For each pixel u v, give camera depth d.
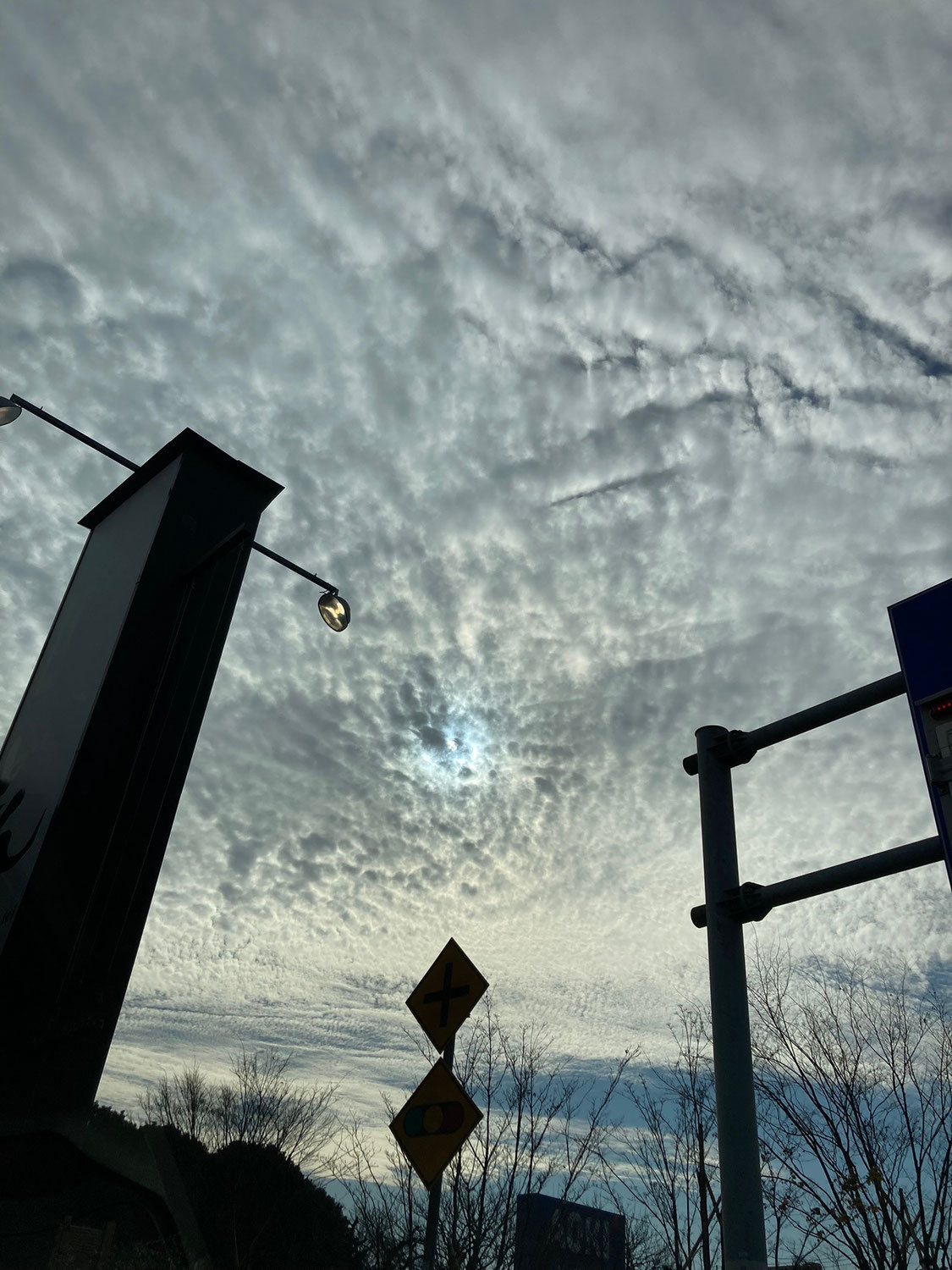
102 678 6.75
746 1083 4.46
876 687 4.79
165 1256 5.95
